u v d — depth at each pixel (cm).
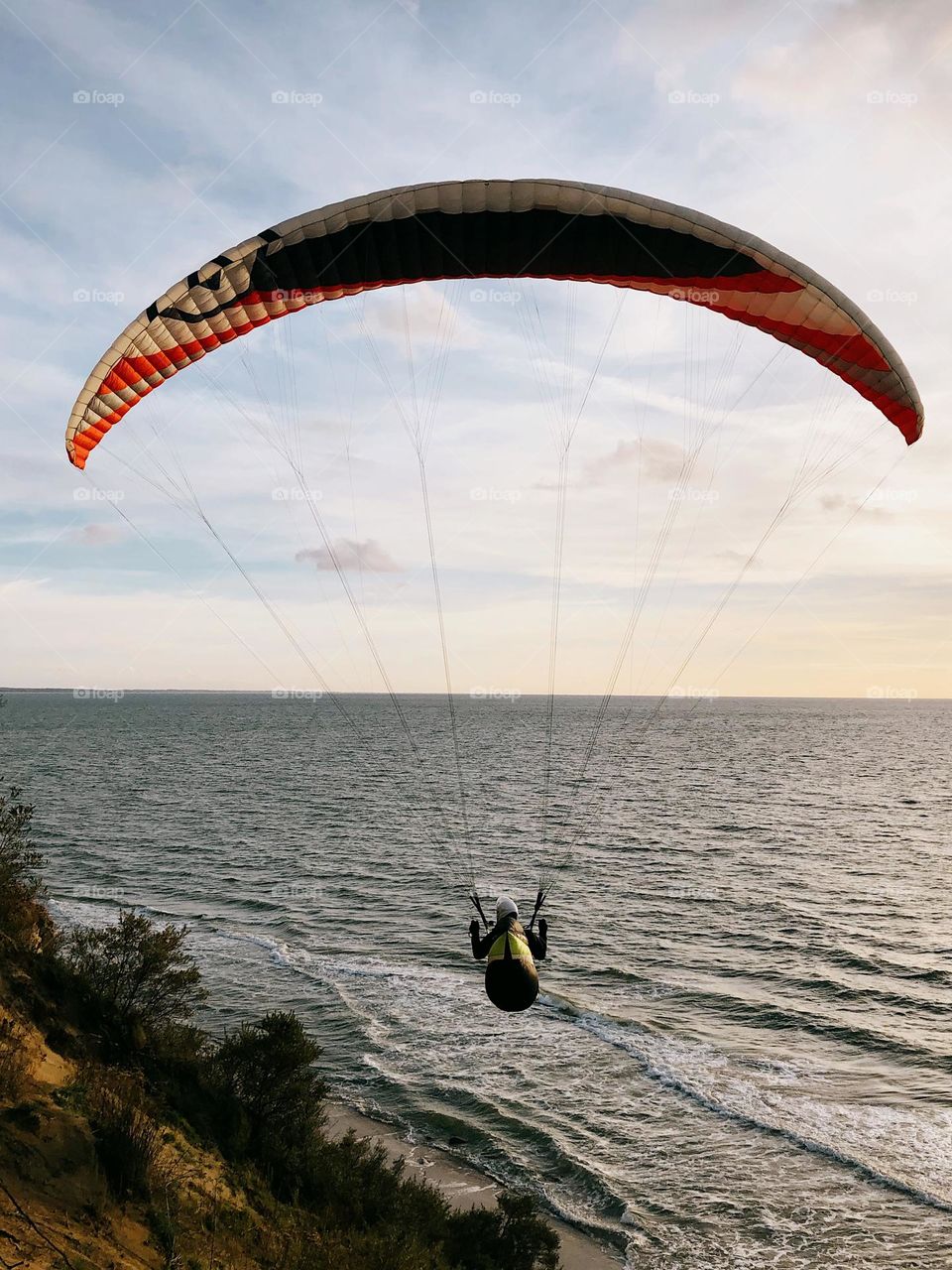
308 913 4512
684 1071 2788
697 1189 2189
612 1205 2125
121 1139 1123
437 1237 1650
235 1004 3281
